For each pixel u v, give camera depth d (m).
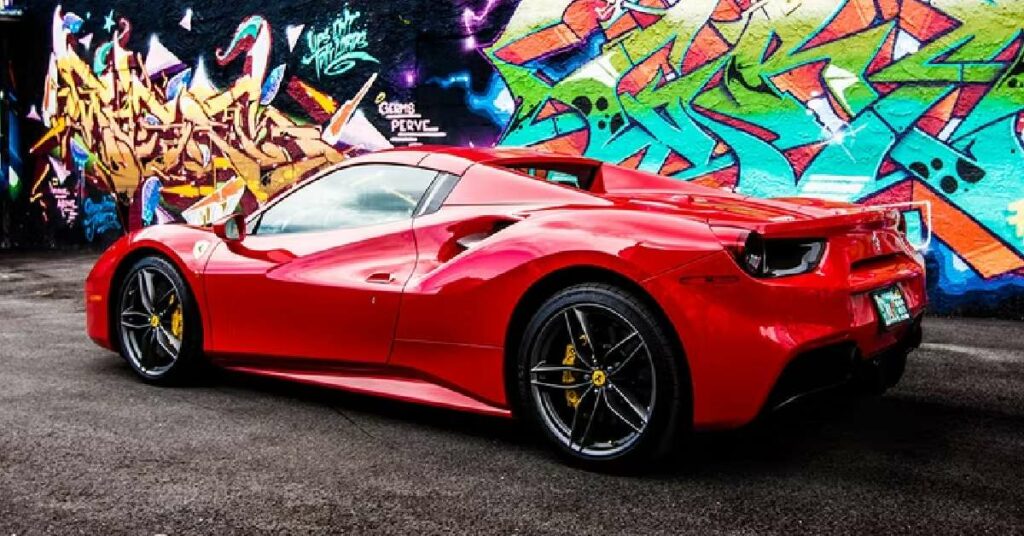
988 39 5.92
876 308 2.73
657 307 2.62
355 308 3.33
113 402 3.67
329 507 2.47
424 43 8.73
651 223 2.69
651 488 2.62
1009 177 5.89
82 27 12.38
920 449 2.99
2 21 12.99
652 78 7.34
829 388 2.68
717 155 7.04
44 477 2.71
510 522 2.36
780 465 2.83
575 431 2.81
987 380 4.03
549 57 7.89
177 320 3.97
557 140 7.87
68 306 6.89
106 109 12.12
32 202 13.23
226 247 3.83
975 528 2.29
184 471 2.78
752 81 6.86
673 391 2.60
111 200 12.16
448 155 3.46
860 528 2.30
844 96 6.47
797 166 6.70
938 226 6.16
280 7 9.98
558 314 2.78
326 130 9.60
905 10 6.21
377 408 3.60
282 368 3.68
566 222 2.86
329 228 3.61
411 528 2.32
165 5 11.28
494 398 2.99
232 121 10.58
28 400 3.70
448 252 3.19
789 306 2.51
